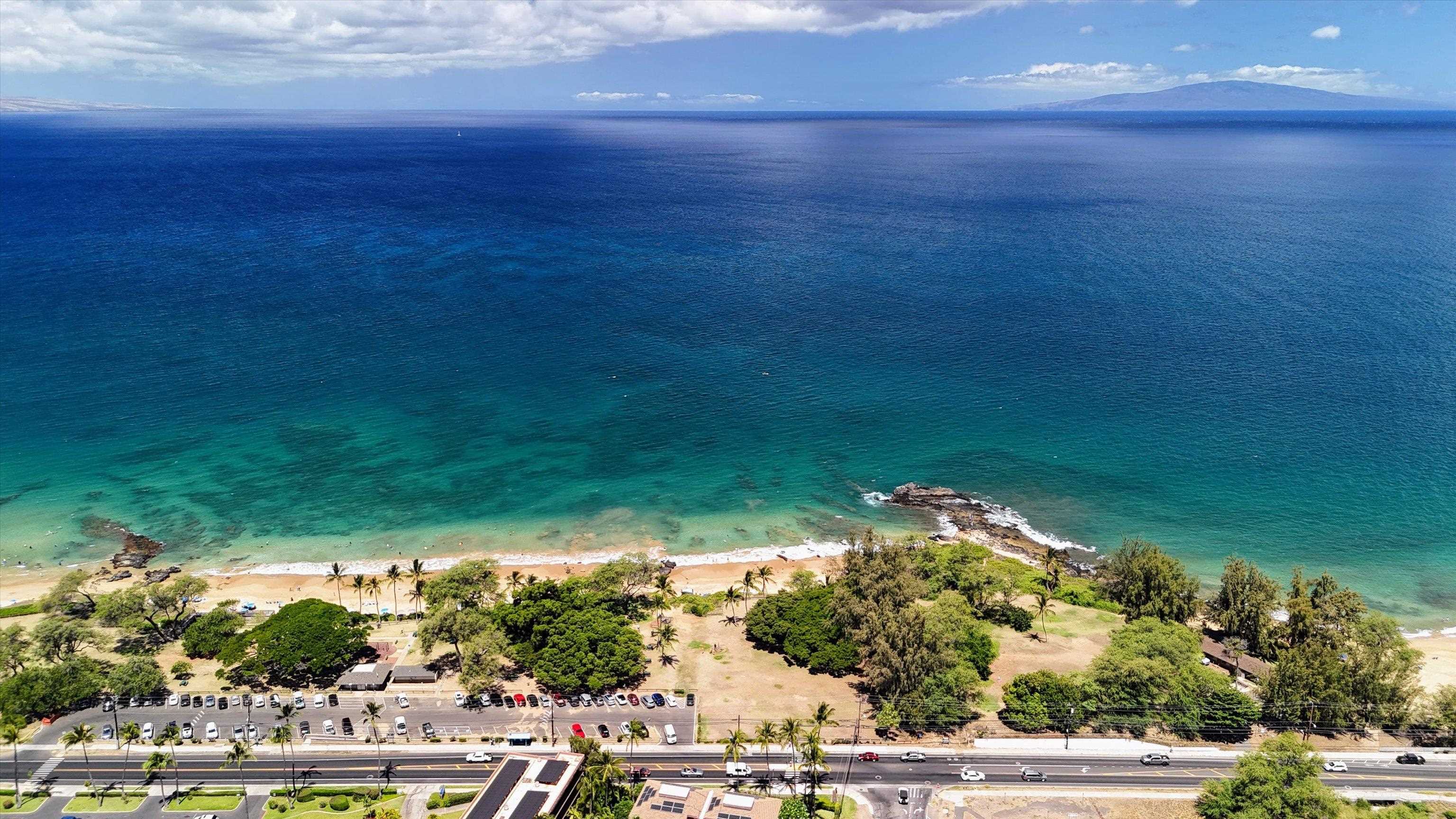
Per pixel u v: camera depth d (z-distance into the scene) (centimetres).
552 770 11381
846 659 14062
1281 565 17850
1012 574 16800
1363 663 13200
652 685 14012
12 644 13838
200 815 11231
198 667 14288
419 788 11738
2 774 11888
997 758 12469
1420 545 18388
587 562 17825
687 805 11081
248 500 19700
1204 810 11331
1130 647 14088
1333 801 10731
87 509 19212
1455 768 12275
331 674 14188
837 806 11412
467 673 13588
